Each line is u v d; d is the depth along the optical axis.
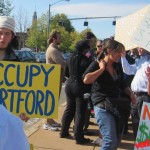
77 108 5.64
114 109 3.94
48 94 3.24
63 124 6.01
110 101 3.96
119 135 4.05
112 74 4.09
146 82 4.56
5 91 3.23
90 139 6.05
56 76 3.24
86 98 5.46
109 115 3.96
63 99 11.08
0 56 3.56
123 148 5.63
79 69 5.44
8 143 1.28
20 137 1.32
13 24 3.53
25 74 3.23
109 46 4.01
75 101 5.84
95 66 4.11
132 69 5.31
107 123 3.92
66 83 5.73
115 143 3.90
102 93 4.04
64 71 5.96
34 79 3.23
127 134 6.50
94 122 7.17
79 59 5.46
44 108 3.25
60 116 7.84
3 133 1.25
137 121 4.70
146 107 3.82
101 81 4.05
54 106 3.26
